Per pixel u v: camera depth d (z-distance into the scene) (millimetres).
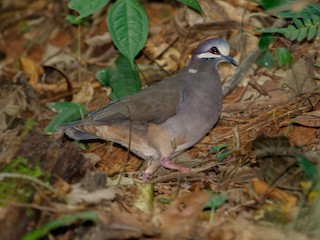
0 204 8461
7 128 13492
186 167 11906
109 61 16500
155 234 8398
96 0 11594
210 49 12391
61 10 18875
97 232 8227
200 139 12430
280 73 13820
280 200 9531
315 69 13219
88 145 13312
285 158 10164
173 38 16031
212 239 8422
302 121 11898
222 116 13227
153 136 11609
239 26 15352
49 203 8586
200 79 12047
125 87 13281
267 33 13469
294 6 12594
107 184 10680
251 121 12781
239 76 13859
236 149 11672
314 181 9039
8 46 18906
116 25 11609
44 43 18656
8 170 8930
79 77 16094
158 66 15102
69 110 13367
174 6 17406
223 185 10398
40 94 15875
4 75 15820
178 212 9008
